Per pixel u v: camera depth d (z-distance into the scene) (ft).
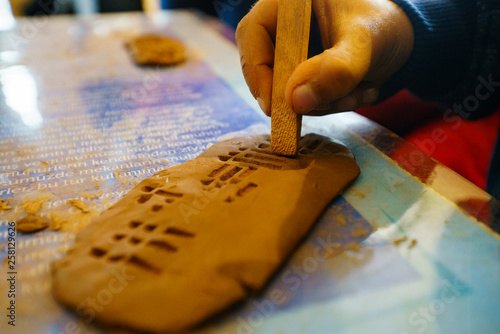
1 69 3.75
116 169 2.18
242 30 2.10
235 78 3.56
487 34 2.43
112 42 4.61
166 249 1.45
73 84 3.43
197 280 1.32
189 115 2.86
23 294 1.37
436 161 2.11
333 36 1.91
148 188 1.87
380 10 2.02
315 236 1.61
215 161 2.06
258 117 2.82
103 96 3.19
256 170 1.91
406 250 1.53
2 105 3.02
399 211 1.74
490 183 2.67
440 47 2.37
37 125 2.72
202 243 1.46
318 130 2.49
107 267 1.39
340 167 1.96
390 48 2.10
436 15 2.38
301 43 1.79
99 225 1.62
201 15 5.86
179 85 3.41
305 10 1.75
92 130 2.65
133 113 2.90
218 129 2.65
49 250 1.58
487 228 1.64
